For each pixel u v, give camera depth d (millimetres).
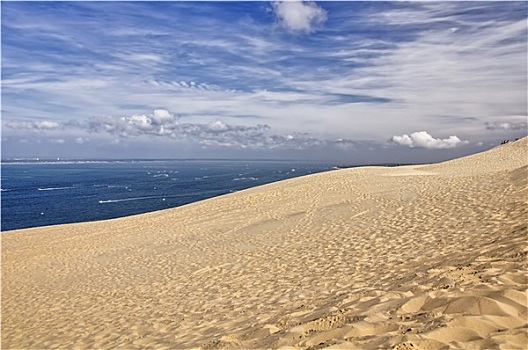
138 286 11016
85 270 14336
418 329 3773
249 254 12578
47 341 7688
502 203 11711
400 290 5469
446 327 3609
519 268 5059
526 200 11000
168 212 26312
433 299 4520
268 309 6629
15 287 13188
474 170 29125
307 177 33188
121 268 13758
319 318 4852
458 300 4227
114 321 8172
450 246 8328
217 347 4953
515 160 33375
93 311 9344
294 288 7871
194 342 5562
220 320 6633
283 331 4809
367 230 12648
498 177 17906
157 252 15469
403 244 9844
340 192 22750
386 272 7504
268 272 9914
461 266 5969
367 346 3607
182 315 7590
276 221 17594
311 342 4129
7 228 37031
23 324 9281
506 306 3881
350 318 4609
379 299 5141
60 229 24594
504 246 6605
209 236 16953
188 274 11383
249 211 21562
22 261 17125
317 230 14281
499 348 3109
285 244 13047
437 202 14742
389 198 18141
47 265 15938
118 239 19562
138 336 6766
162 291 10047
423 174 28344
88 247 18531
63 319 9133
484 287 4484
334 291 6867
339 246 11234
